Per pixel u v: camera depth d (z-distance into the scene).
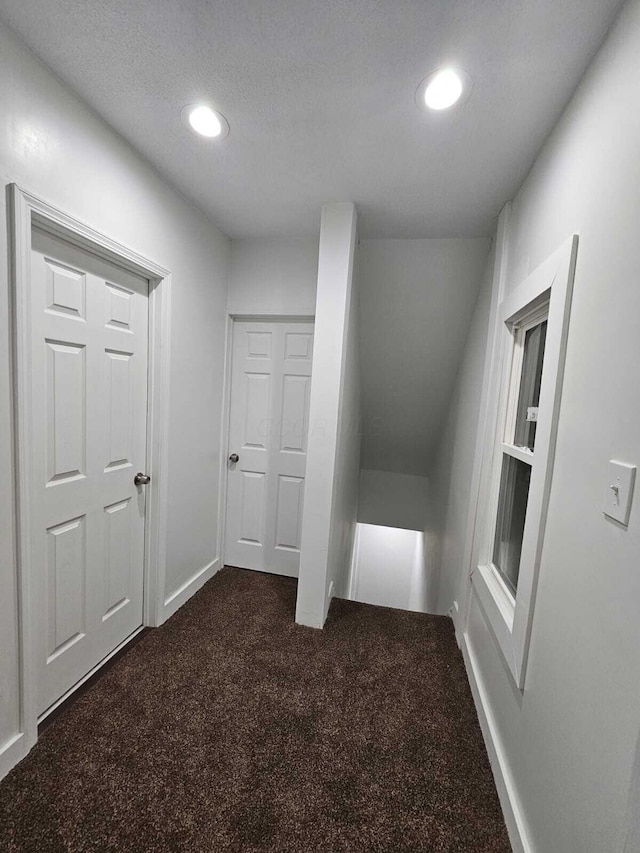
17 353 1.15
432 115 1.28
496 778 1.26
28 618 1.24
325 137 1.43
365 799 1.20
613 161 0.87
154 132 1.46
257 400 2.63
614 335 0.82
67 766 1.25
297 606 2.11
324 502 2.03
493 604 1.48
